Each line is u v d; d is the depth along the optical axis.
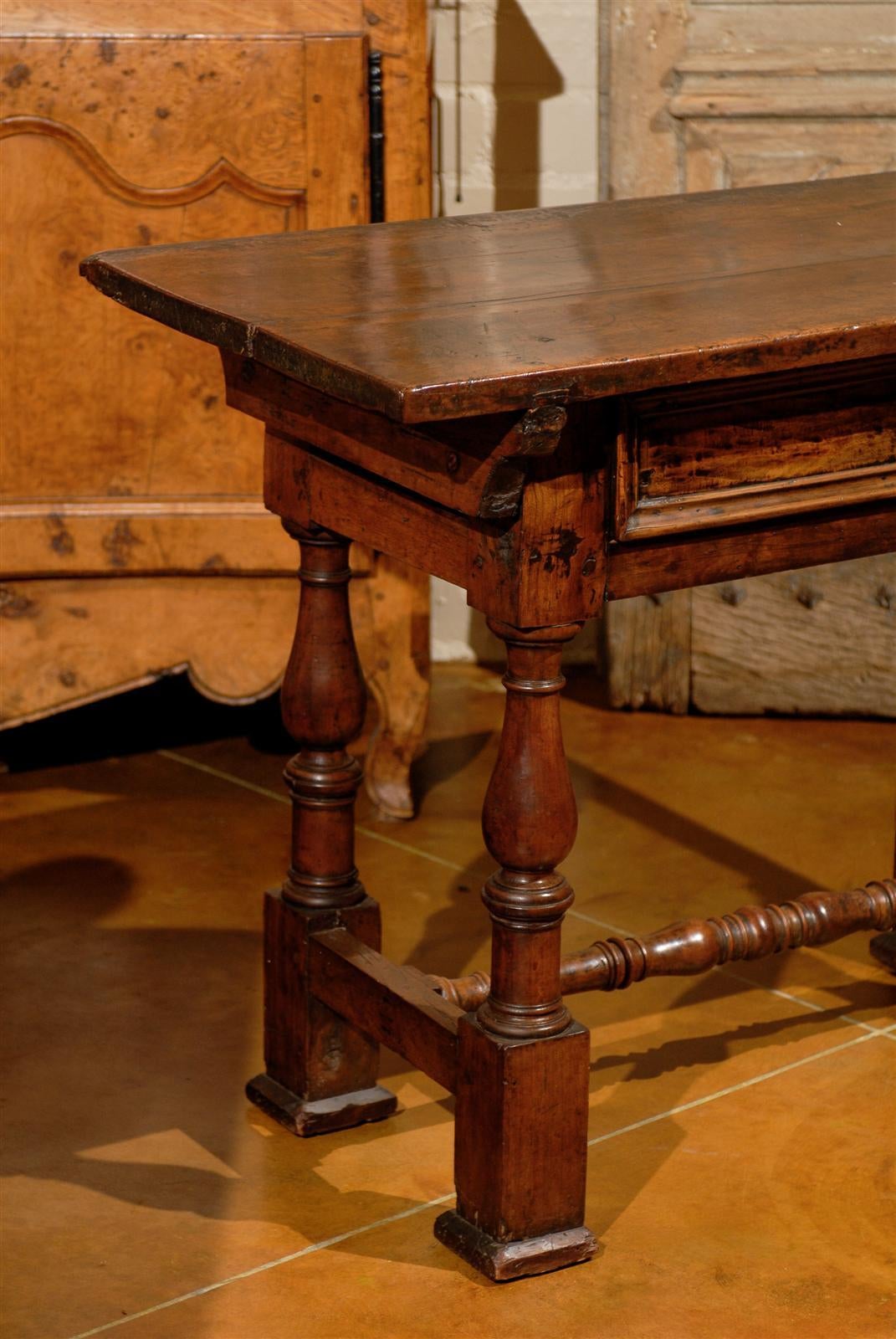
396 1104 2.25
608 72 3.58
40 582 3.06
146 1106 2.25
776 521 1.84
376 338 1.63
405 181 2.96
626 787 3.39
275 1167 2.12
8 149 2.87
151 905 2.86
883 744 3.66
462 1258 1.93
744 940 2.22
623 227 2.20
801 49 3.52
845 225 2.20
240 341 1.69
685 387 1.69
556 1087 1.88
